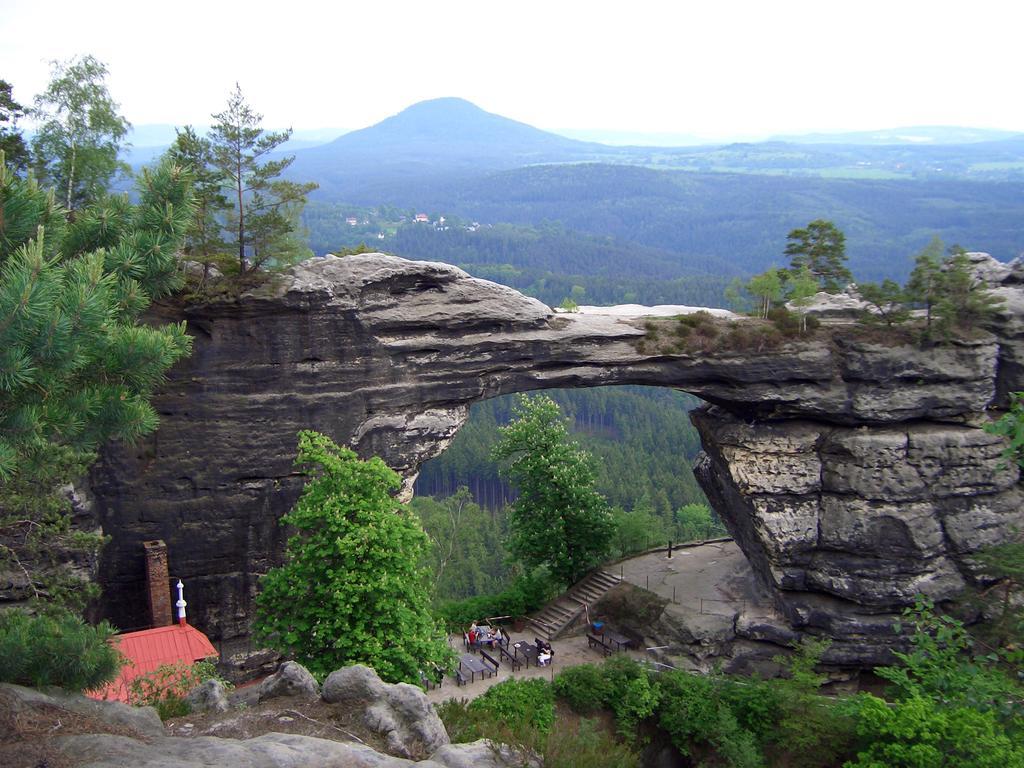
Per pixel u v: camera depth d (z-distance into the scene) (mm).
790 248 52312
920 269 46906
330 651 29984
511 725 22047
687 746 39938
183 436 39469
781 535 47812
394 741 18141
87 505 36938
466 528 94688
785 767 37375
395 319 42938
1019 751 26562
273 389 40844
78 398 18344
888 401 47188
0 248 17734
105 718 17344
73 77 41281
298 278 40938
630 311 51219
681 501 114000
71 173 40375
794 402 47719
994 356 47312
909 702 30250
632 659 44438
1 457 15453
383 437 43531
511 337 45562
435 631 32625
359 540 29438
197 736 17438
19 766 14664
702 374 47812
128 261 20547
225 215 40281
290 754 16172
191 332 39438
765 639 47844
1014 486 47812
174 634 34438
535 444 57531
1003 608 43438
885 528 46344
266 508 41125
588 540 57531
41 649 17391
